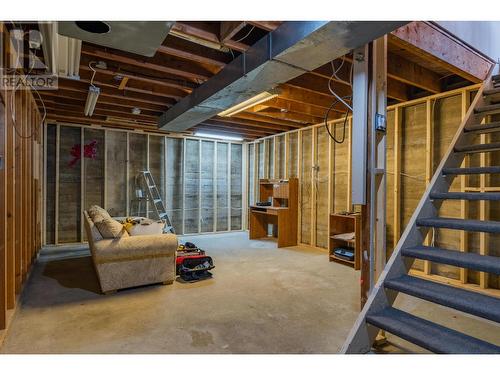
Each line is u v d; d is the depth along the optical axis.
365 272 2.43
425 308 2.96
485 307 1.71
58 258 4.81
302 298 3.19
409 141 4.21
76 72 2.98
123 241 3.34
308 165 5.90
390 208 4.40
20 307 2.94
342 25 1.96
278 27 2.35
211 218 7.41
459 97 3.71
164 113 4.79
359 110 2.39
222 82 3.09
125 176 6.34
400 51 3.18
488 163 3.40
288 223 5.84
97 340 2.33
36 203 4.78
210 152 7.39
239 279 3.82
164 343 2.29
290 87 4.01
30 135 3.93
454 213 3.70
